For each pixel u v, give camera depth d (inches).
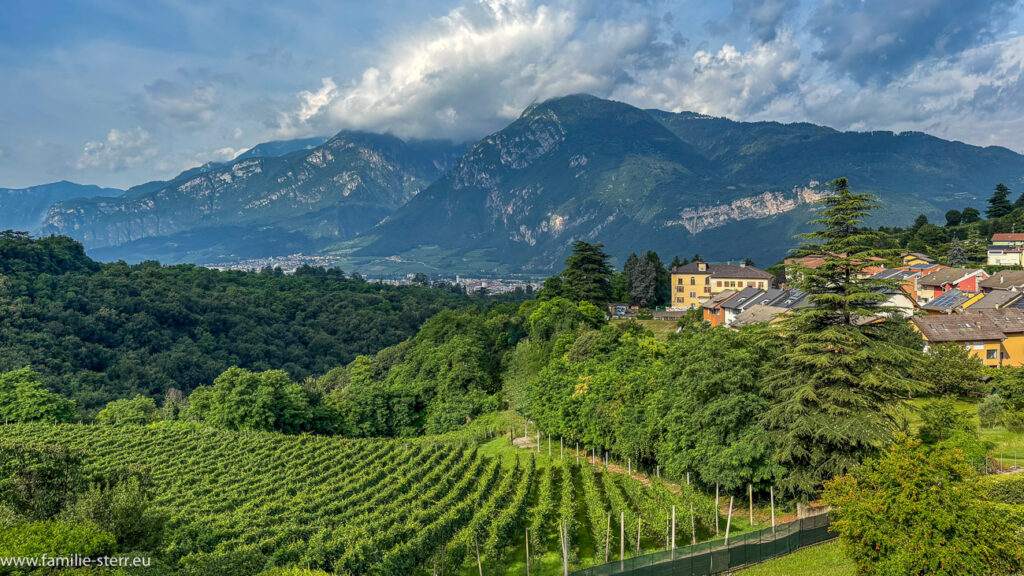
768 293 3794.3
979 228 6732.3
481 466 2298.2
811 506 1502.2
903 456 989.8
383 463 2315.5
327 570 1402.6
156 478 2201.0
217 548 1440.7
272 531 1584.6
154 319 6358.3
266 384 3021.7
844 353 1444.4
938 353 2466.8
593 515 1578.5
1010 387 2197.3
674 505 1469.0
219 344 6619.1
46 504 1112.8
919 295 4402.1
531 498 1941.4
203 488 2042.3
